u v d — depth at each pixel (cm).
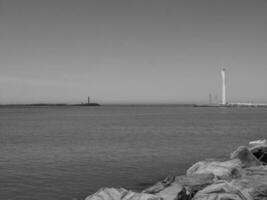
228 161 2850
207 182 2173
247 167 2917
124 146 5631
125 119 17250
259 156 3531
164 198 1792
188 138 7150
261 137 7419
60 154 4656
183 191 1859
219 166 2658
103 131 9125
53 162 3972
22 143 6094
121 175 3259
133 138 7112
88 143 6100
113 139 6881
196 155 4638
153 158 4316
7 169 3522
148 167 3678
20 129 9788
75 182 2952
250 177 2405
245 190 1989
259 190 2034
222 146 5716
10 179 3045
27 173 3312
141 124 12519
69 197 2520
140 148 5362
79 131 9094
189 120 15862
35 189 2716
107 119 17312
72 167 3647
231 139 6962
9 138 7062
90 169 3534
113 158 4291
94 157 4372
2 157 4372
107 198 1798
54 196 2538
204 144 6012
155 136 7619
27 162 3975
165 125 11881
